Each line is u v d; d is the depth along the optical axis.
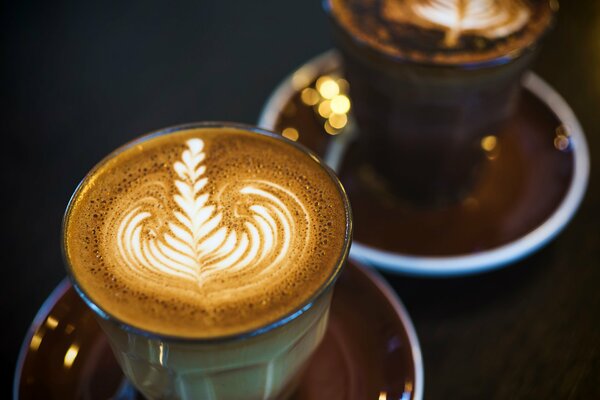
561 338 0.31
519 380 0.30
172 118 0.39
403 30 0.33
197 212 0.26
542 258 0.34
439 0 0.34
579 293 0.32
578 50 0.42
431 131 0.34
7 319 0.31
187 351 0.23
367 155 0.38
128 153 0.27
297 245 0.25
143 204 0.26
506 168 0.37
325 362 0.29
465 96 0.32
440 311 0.32
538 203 0.35
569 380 0.30
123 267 0.25
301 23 0.44
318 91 0.39
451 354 0.31
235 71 0.41
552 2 0.34
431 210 0.36
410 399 0.27
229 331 0.23
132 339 0.23
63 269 0.33
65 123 0.39
